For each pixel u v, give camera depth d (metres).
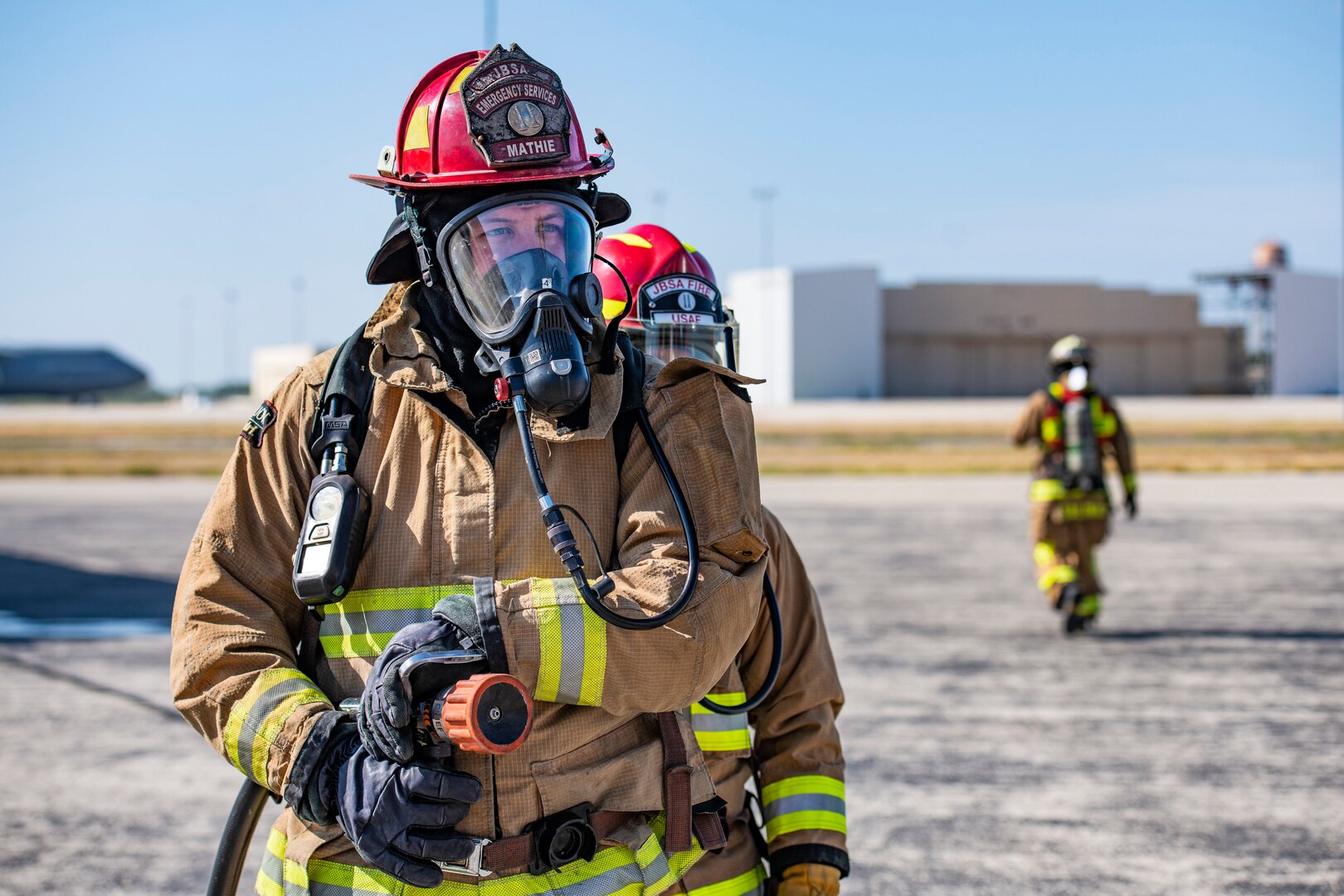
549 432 1.53
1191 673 6.65
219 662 1.48
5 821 4.42
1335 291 66.06
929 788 4.75
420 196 1.59
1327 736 5.46
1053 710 5.89
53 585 9.94
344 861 1.53
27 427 49.38
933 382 68.25
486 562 1.51
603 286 2.32
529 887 1.45
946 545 12.21
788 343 62.38
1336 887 3.80
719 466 1.54
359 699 1.50
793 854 1.78
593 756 1.51
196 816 4.49
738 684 1.79
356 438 1.57
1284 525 13.66
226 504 1.59
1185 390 69.56
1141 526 13.63
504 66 1.56
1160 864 3.99
